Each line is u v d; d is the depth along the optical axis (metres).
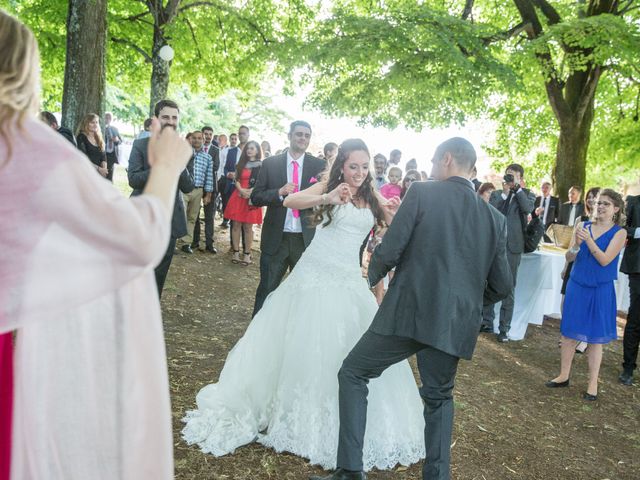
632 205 5.57
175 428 3.28
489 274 2.78
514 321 6.76
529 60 11.73
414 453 3.30
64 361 1.18
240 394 3.35
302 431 3.13
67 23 8.23
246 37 14.01
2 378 1.23
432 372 2.71
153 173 1.16
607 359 6.34
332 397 3.16
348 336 3.24
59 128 5.46
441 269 2.64
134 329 1.25
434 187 2.74
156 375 1.27
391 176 8.30
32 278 1.00
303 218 4.79
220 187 12.09
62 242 1.02
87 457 1.21
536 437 3.96
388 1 13.75
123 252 1.05
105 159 6.59
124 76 16.45
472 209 2.70
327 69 12.25
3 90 1.03
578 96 13.87
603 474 3.55
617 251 4.71
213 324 5.52
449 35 11.09
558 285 7.62
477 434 3.85
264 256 4.99
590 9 13.73
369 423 3.19
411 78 11.38
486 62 11.27
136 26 14.06
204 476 2.84
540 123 16.67
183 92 32.16
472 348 2.66
